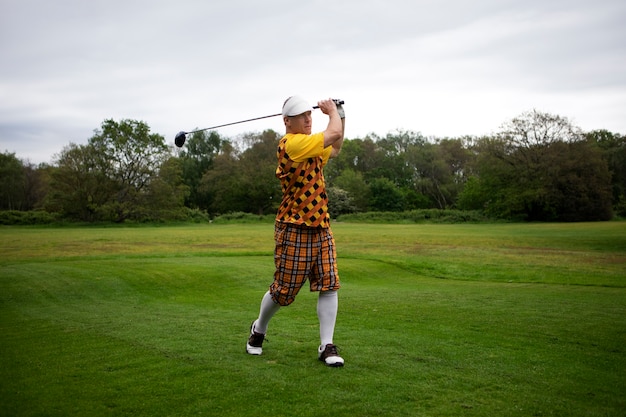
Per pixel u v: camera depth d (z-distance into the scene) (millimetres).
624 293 8906
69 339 4746
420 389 3225
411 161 87188
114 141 54188
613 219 60500
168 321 5859
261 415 2797
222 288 10281
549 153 57625
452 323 5602
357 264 14641
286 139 3859
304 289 9344
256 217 63375
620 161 67000
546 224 47656
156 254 16422
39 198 72188
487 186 62750
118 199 54875
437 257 16984
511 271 13773
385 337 4789
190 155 81688
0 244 22812
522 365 3803
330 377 3461
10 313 6922
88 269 11422
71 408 2910
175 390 3195
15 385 3311
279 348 4348
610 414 2838
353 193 74312
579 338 4777
